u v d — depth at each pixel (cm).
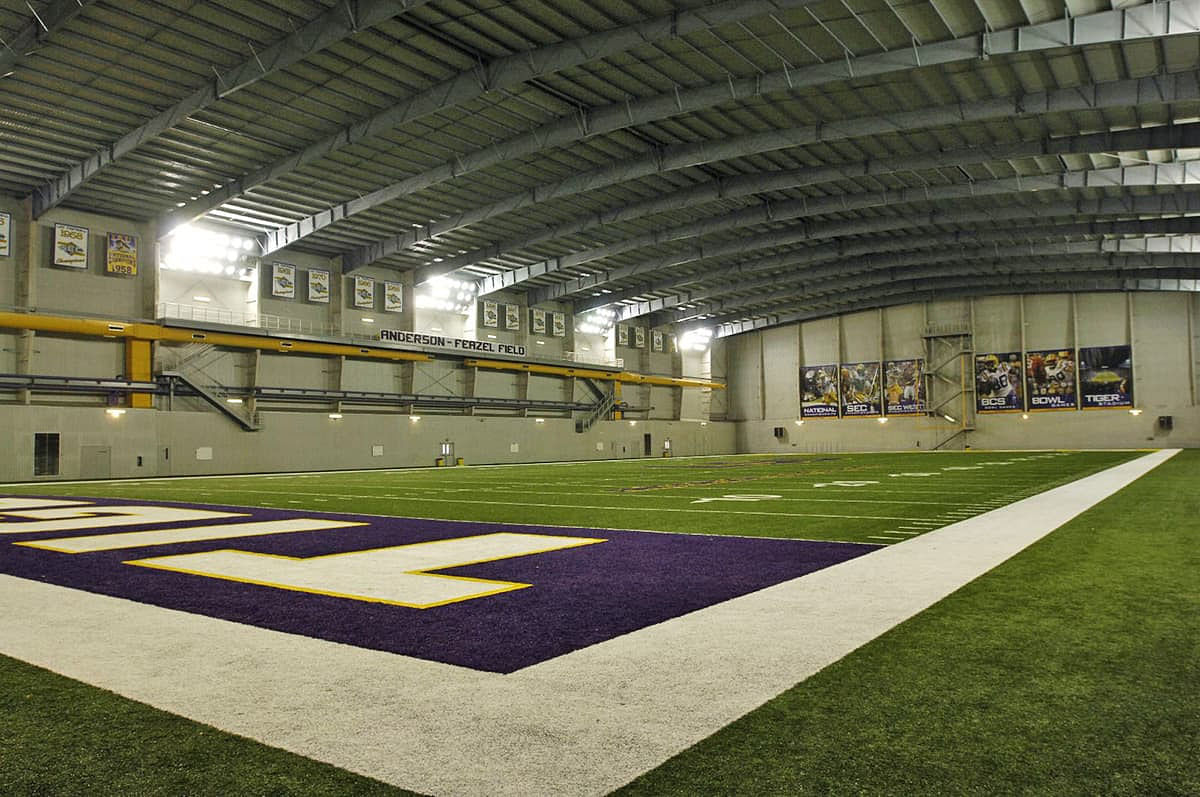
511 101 2605
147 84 2408
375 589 739
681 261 4675
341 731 369
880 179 3472
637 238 4300
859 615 602
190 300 3803
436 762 331
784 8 1945
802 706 396
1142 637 526
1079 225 4122
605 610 639
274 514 1564
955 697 408
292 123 2706
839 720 376
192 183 3192
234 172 3105
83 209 3400
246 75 2278
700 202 3506
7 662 498
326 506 1762
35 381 3253
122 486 2730
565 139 2730
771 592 698
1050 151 2909
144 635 566
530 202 3438
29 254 3228
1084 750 338
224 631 577
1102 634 535
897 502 1655
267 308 4059
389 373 4672
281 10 2061
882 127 2695
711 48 2280
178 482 2994
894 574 778
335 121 2694
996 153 2978
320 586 757
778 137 2827
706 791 301
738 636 543
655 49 2291
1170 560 845
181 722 384
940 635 537
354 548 1034
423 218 3812
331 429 4272
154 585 769
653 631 562
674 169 3092
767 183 3341
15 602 692
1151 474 2481
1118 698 404
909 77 2453
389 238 4094
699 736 357
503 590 730
